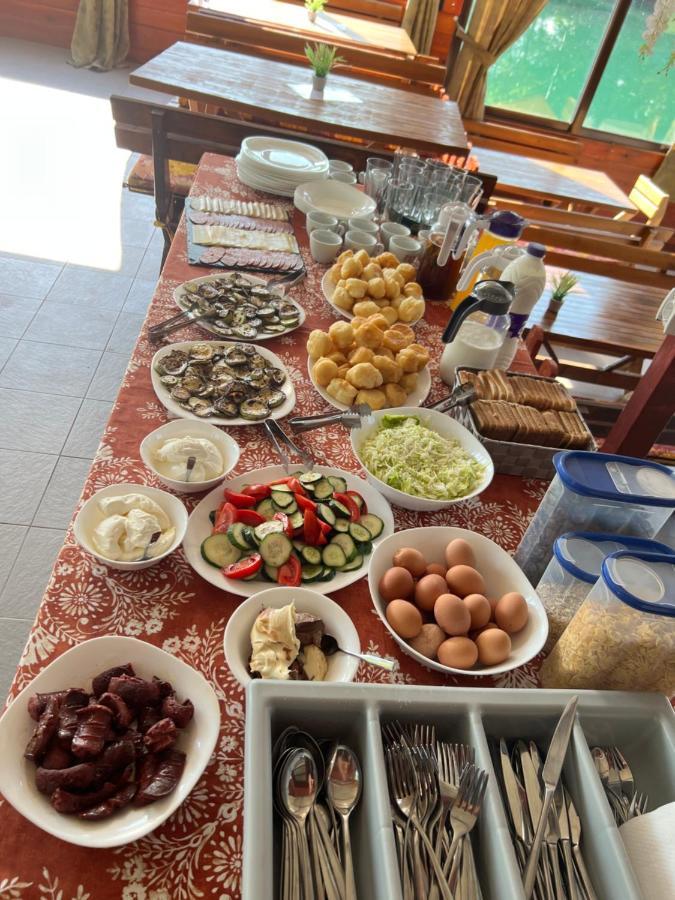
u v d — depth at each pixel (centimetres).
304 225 200
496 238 160
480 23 432
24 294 280
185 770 65
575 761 67
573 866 62
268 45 345
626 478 90
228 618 87
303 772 65
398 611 84
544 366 247
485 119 484
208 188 204
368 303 153
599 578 76
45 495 201
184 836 65
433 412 123
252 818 56
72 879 60
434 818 63
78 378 246
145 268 317
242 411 119
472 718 68
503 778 67
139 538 87
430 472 110
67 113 445
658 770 70
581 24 435
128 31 532
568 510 91
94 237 329
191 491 102
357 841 63
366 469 108
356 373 128
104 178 382
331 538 96
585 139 485
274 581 90
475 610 86
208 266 164
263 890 52
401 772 65
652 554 75
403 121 258
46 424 223
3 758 61
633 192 392
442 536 97
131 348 267
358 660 80
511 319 145
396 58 361
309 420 120
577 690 72
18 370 241
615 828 61
